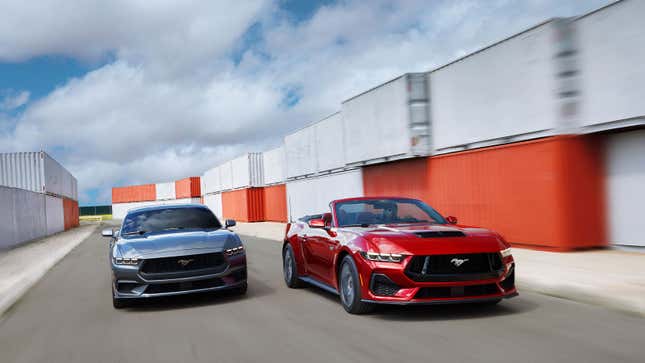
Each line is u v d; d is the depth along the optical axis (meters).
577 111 9.70
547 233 10.16
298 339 4.67
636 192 9.31
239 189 36.72
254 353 4.30
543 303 5.79
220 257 6.66
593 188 9.93
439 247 5.01
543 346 4.05
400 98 14.65
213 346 4.60
